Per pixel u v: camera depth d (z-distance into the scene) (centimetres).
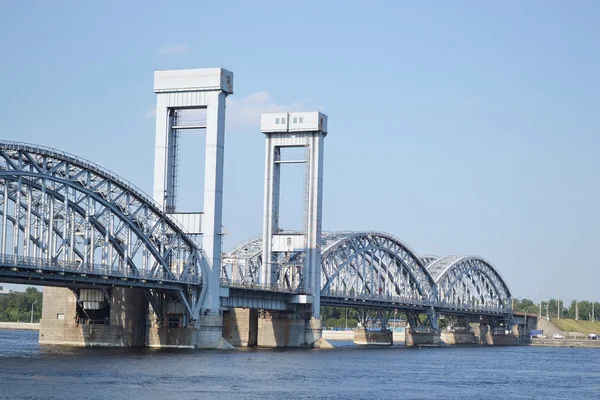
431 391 13900
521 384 15862
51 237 16650
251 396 12019
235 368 15725
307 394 12562
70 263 16800
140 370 14550
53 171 16600
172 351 19100
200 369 15188
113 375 13662
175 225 19675
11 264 15288
